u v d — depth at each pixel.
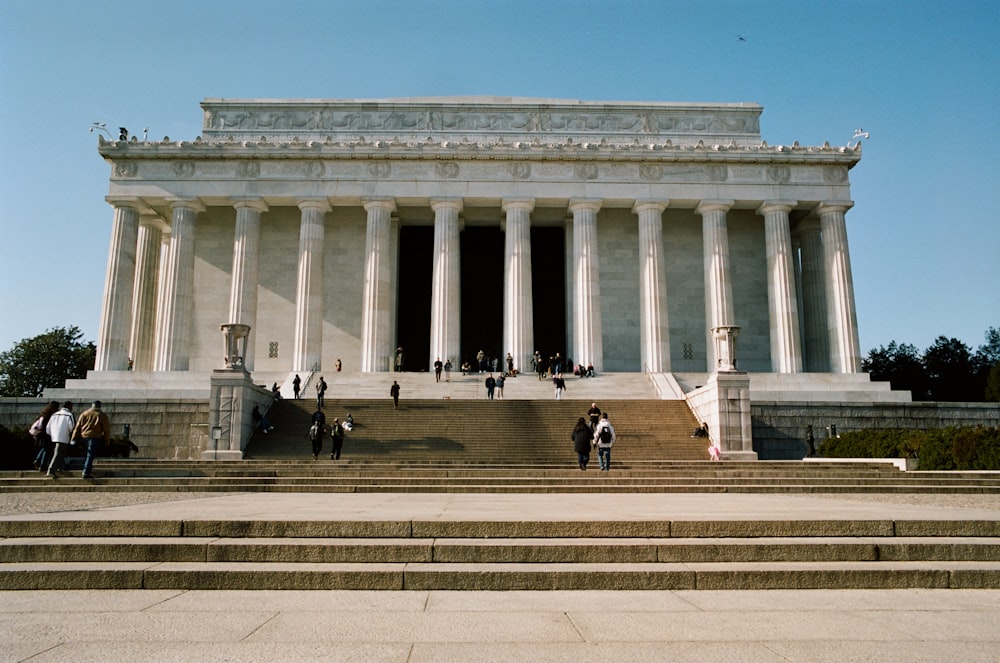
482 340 65.69
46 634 6.91
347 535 10.60
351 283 55.81
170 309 49.69
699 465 28.95
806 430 39.19
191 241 51.22
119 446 33.03
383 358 49.66
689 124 57.66
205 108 57.31
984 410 40.62
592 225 51.25
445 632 7.06
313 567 9.32
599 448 26.53
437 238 50.97
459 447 33.47
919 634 6.98
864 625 7.32
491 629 7.16
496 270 66.81
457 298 50.44
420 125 57.09
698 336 55.47
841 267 51.09
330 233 56.47
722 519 10.86
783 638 6.86
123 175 51.00
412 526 10.62
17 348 77.31
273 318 55.19
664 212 56.78
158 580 8.96
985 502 17.36
